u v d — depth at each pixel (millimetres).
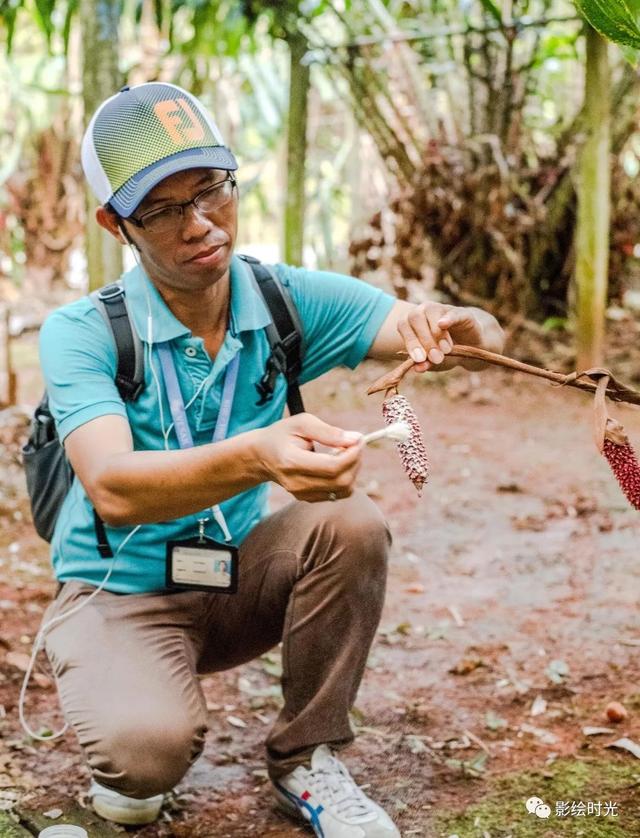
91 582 1858
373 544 1752
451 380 5469
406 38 5410
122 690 1715
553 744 2164
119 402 1698
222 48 6504
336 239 9125
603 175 4855
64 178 7473
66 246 7559
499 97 5609
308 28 5910
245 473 1472
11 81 7695
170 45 5512
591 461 4180
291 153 5465
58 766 2090
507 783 2025
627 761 2082
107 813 1896
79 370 1689
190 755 1726
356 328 1889
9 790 1998
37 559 3260
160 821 1927
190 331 1744
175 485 1504
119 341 1725
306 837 1866
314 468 1382
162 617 1833
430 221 5645
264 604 1860
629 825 1864
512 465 4168
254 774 2084
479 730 2232
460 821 1904
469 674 2488
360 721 2279
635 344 5723
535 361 5602
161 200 1611
